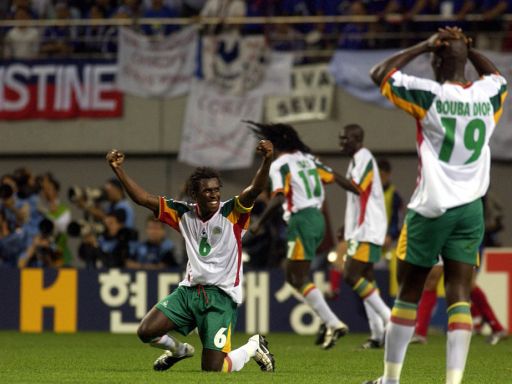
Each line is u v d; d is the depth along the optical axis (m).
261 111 56.22
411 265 20.72
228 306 25.66
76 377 25.80
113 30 60.09
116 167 24.44
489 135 20.91
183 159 56.94
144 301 48.41
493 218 49.72
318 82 55.81
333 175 37.28
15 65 59.44
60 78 59.00
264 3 59.19
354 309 47.66
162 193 59.34
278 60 56.16
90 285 48.97
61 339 43.62
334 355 34.84
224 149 56.47
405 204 56.62
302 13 58.84
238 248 25.66
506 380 26.41
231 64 56.53
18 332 48.50
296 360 32.62
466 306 20.53
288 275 37.59
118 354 35.12
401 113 55.34
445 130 20.38
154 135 58.16
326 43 58.22
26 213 50.53
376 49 56.53
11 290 49.78
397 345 20.81
